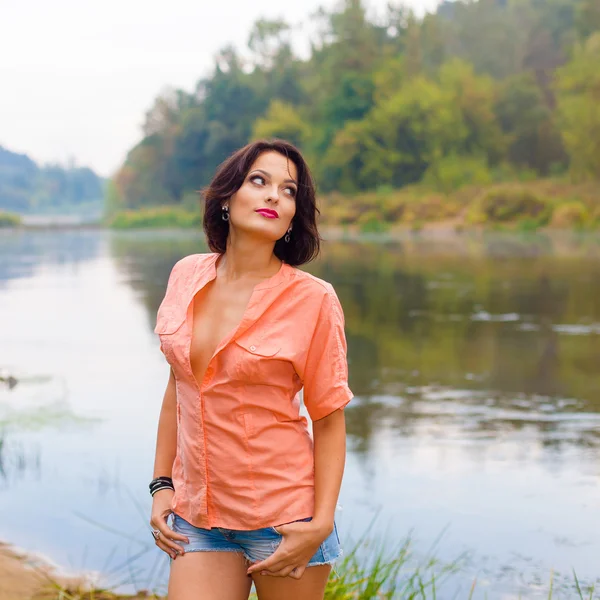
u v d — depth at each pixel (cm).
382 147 6150
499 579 387
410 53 7206
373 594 351
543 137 6075
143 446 612
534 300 1487
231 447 216
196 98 8875
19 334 1146
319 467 220
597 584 383
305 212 232
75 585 387
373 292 1669
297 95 8156
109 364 924
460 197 5388
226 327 219
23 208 15225
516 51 7425
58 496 500
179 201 8706
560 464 562
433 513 474
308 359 219
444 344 1054
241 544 222
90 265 2578
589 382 824
